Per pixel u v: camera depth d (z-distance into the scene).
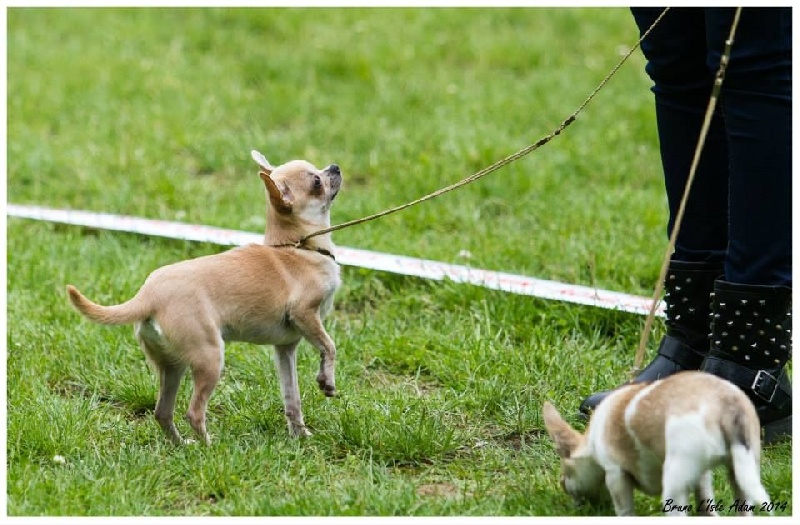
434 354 9.08
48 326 9.54
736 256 7.29
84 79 17.42
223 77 17.81
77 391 8.70
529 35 19.81
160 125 15.54
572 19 20.48
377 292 10.55
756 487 5.50
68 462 7.38
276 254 7.68
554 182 13.32
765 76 6.94
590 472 6.29
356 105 16.50
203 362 7.25
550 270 10.84
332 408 8.14
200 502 6.87
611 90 16.97
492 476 7.16
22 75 17.59
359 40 19.56
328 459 7.44
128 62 18.33
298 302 7.61
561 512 6.46
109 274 10.73
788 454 7.30
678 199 7.94
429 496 6.88
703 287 7.90
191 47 19.34
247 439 7.67
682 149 7.87
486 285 10.09
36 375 8.73
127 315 7.17
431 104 16.52
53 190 13.49
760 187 7.08
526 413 7.93
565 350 8.95
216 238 11.48
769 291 7.21
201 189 13.45
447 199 12.88
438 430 7.66
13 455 7.35
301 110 16.20
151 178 13.62
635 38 19.77
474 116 15.88
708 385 5.73
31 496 6.79
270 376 8.67
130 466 7.14
